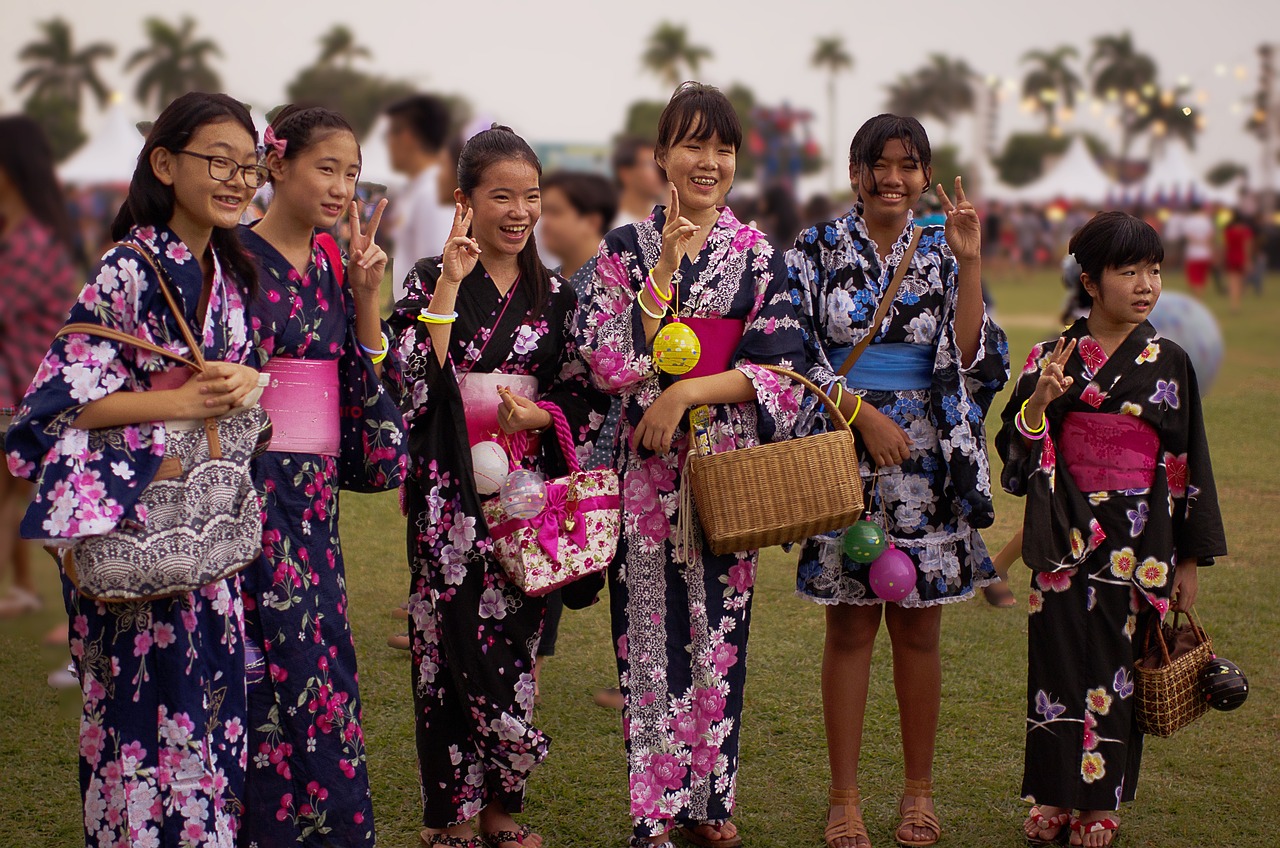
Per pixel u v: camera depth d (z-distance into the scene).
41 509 2.64
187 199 2.75
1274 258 31.25
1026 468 3.56
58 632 4.82
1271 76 33.31
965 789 3.88
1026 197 42.41
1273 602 5.48
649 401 3.50
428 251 5.99
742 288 3.49
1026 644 5.05
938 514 3.65
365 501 7.42
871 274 3.63
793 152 30.97
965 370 3.61
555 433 3.59
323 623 3.09
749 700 4.54
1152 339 3.54
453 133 6.00
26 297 4.25
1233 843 3.52
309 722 3.06
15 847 3.46
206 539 2.71
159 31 64.88
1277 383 11.38
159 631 2.77
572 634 5.30
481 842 3.62
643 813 3.47
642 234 3.52
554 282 3.60
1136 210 38.59
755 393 3.44
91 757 2.82
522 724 3.49
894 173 3.54
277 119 3.05
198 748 2.80
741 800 3.84
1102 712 3.48
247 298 2.92
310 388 3.07
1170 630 3.61
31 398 2.67
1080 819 3.56
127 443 2.72
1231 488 7.50
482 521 3.41
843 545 3.55
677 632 3.51
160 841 2.79
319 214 3.03
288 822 3.06
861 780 3.95
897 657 3.71
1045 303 23.22
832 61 70.94
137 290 2.74
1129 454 3.51
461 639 3.44
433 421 3.46
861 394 3.63
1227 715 4.36
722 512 3.32
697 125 3.42
